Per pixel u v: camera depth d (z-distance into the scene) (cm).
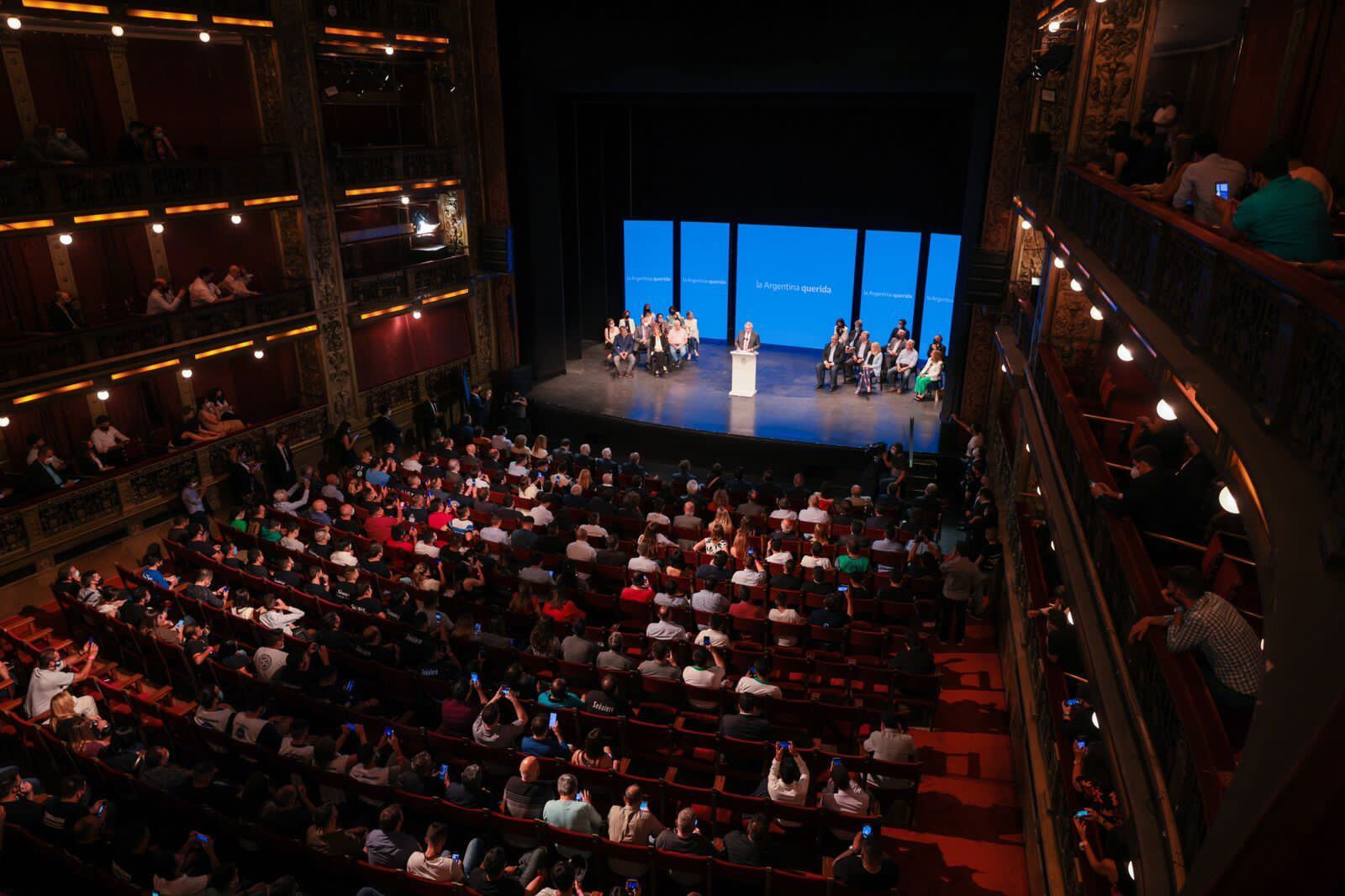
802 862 862
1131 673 570
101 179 1477
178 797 847
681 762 954
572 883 714
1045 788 853
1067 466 859
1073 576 738
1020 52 1711
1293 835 150
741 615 1145
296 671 1030
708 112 2481
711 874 746
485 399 2236
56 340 1448
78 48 1614
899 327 2328
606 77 2125
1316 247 448
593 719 958
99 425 1591
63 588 1243
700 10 1981
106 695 1087
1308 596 272
